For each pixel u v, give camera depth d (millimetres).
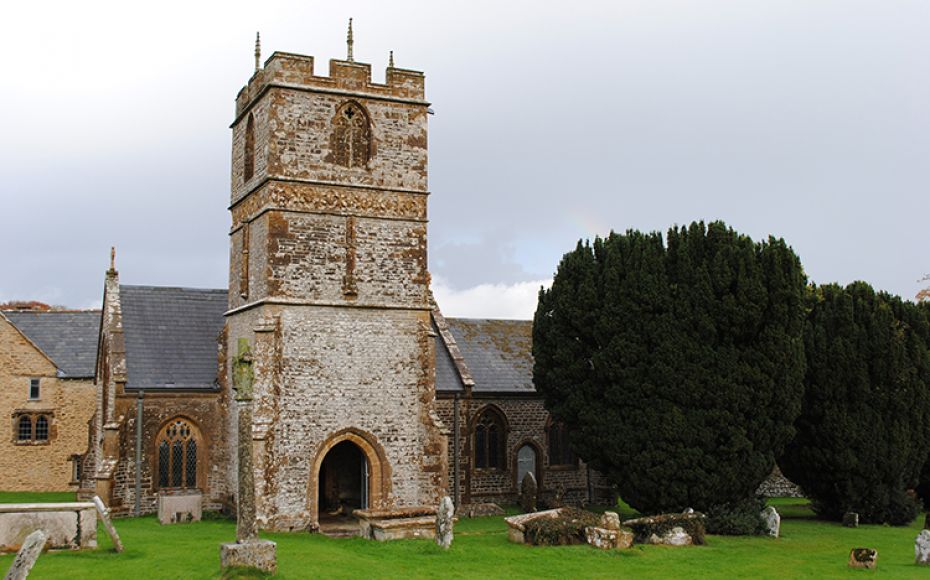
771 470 34531
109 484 35750
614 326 35062
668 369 33719
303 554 25672
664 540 30188
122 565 22719
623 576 24453
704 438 33375
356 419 34594
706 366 33688
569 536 29125
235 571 21250
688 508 33094
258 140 35656
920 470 40312
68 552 24219
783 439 34812
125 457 36469
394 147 36406
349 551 27141
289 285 34031
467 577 23375
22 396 50594
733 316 33656
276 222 34062
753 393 33750
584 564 25828
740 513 33844
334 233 35031
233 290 37938
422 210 36594
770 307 34219
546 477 44875
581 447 36781
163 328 39938
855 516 37562
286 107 34625
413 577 23062
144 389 36875
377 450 34812
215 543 27203
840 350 38250
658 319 34250
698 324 33906
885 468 38094
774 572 25641
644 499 34281
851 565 26594
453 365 43812
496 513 40250
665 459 33562
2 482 49812
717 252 34500
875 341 38438
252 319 34875
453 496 41719
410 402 35562
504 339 48156
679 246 34875
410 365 35750
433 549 27422
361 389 34781
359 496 39000
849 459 37844
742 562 27125
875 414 38312
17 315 54938
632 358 34406
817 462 38750
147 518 35969
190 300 41656
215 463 37875
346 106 35781
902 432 38375
